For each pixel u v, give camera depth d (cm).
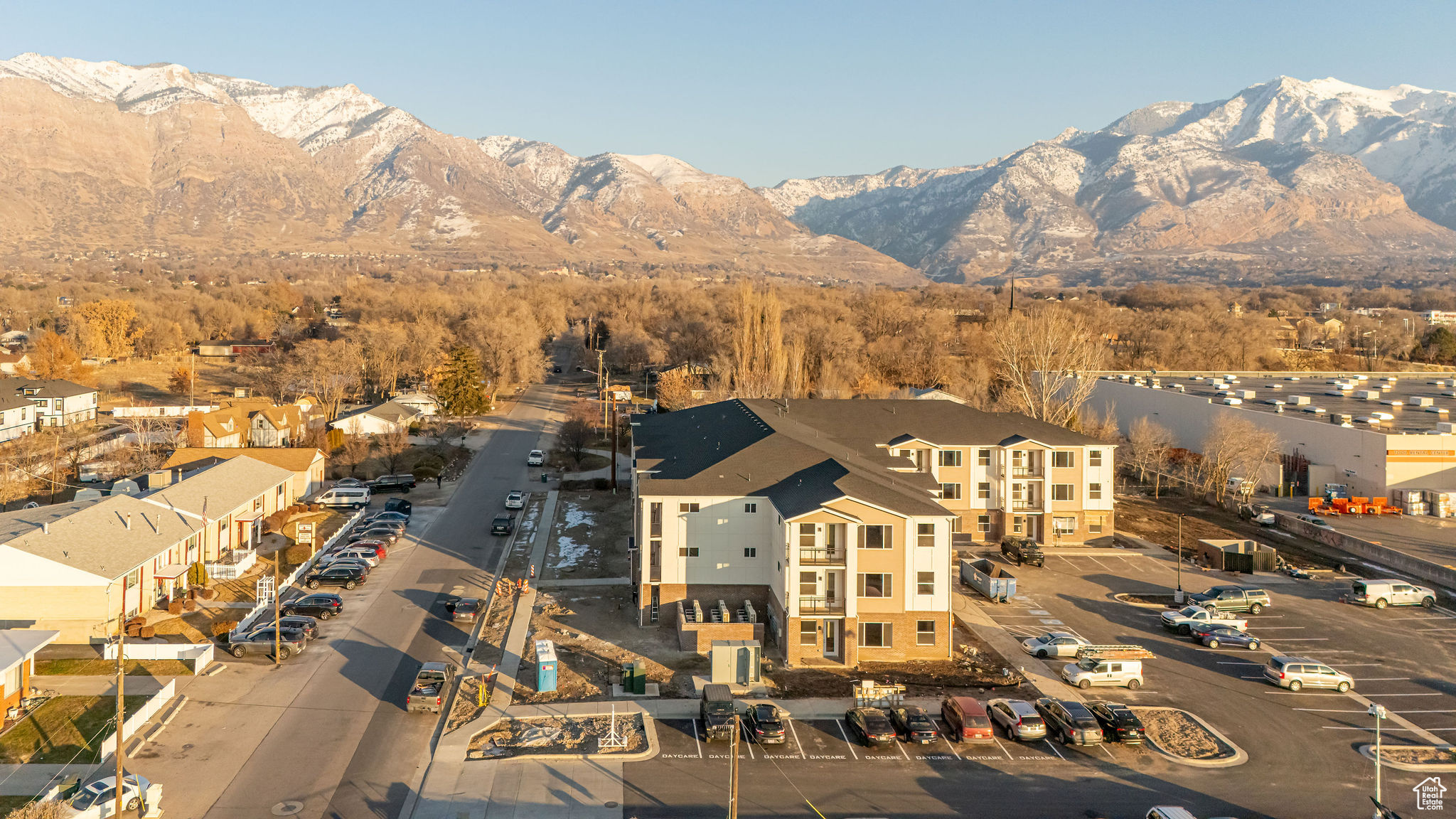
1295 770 4175
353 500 8925
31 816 3438
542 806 3778
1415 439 8994
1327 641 5800
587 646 5528
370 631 5750
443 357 17338
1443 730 4584
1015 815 3759
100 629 5406
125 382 16762
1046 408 11819
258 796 3834
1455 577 6819
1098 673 5066
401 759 4175
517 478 10450
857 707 4597
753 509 5856
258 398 14400
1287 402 11375
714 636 5462
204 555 6812
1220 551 7300
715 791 3919
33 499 8806
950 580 5359
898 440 7806
